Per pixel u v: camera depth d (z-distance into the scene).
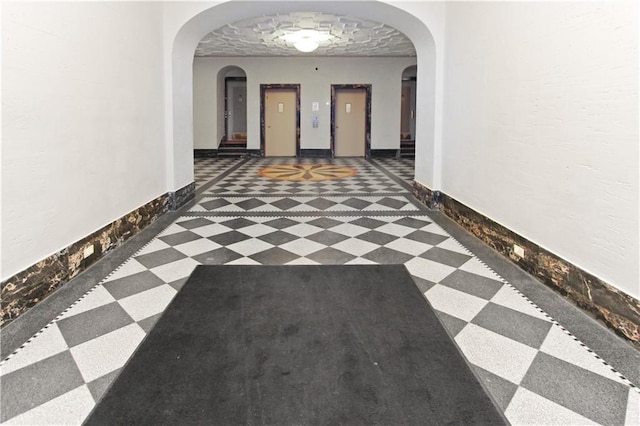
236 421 1.80
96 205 3.88
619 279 2.60
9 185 2.71
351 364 2.24
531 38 3.55
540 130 3.44
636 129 2.45
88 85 3.69
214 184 8.43
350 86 13.75
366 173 10.23
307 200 6.91
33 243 2.96
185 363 2.24
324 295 3.15
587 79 2.85
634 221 2.48
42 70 3.03
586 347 2.46
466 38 5.01
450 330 2.65
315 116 13.91
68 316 2.81
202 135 13.85
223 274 3.58
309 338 2.51
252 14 6.19
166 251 4.21
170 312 2.85
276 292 3.21
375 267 3.78
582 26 2.89
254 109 13.81
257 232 4.97
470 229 4.95
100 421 1.81
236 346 2.41
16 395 2.01
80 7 3.54
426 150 6.48
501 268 3.77
